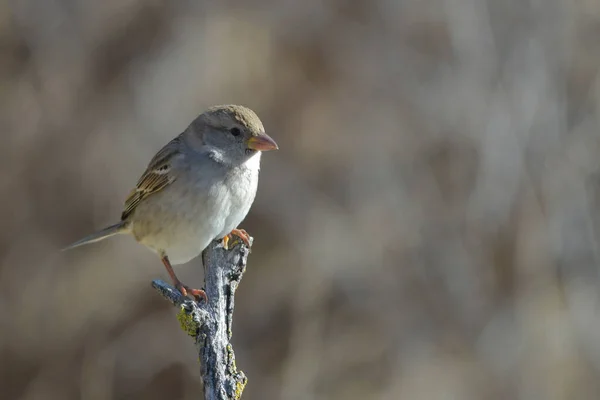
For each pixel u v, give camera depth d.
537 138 15.18
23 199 15.82
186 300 6.31
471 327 14.81
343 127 16.02
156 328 14.85
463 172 15.51
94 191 15.69
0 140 16.08
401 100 16.06
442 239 15.28
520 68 15.42
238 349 14.48
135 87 16.20
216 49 16.20
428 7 16.22
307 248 15.02
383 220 15.41
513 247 14.99
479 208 15.19
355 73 16.25
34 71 16.52
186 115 15.94
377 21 16.50
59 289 15.29
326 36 16.36
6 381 14.92
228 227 8.17
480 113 15.45
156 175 8.05
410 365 14.57
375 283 15.00
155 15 16.52
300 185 15.58
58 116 16.22
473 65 15.66
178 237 8.10
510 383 14.38
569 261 14.86
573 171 15.09
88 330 14.98
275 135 15.90
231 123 7.98
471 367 14.56
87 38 16.61
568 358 14.37
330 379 14.46
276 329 14.73
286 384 14.23
